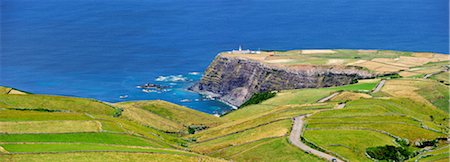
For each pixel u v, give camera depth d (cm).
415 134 17538
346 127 18062
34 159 13575
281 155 16000
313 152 15888
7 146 14775
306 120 19038
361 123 18425
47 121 17812
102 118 19575
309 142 16662
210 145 18250
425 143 17125
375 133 17412
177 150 15675
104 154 14212
